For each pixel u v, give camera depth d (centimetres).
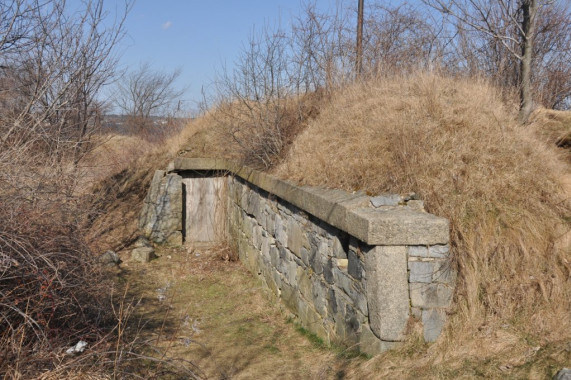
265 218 722
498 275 388
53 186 505
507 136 482
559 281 367
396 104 554
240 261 887
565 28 813
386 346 388
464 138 474
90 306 475
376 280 385
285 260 627
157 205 993
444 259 388
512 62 725
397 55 816
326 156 559
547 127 586
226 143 984
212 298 710
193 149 1030
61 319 445
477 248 396
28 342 391
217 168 992
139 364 451
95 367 389
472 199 422
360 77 739
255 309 651
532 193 432
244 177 819
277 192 626
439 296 386
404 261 385
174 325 593
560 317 347
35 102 601
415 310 386
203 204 1016
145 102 2616
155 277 811
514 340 345
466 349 356
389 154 486
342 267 454
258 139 791
